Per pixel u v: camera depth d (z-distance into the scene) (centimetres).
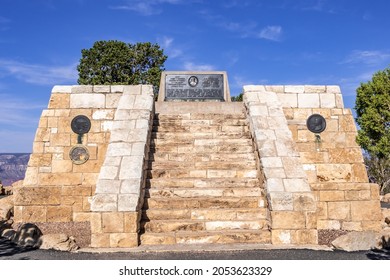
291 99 1264
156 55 3033
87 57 2922
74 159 1166
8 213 1190
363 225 1070
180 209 935
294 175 937
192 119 1349
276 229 848
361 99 1344
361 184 1085
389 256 745
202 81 1573
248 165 1105
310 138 1212
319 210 1073
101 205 840
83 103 1216
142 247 816
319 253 766
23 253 775
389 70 1343
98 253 776
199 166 1104
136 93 1231
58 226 1022
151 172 1059
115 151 995
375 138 1300
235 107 1453
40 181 1151
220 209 940
